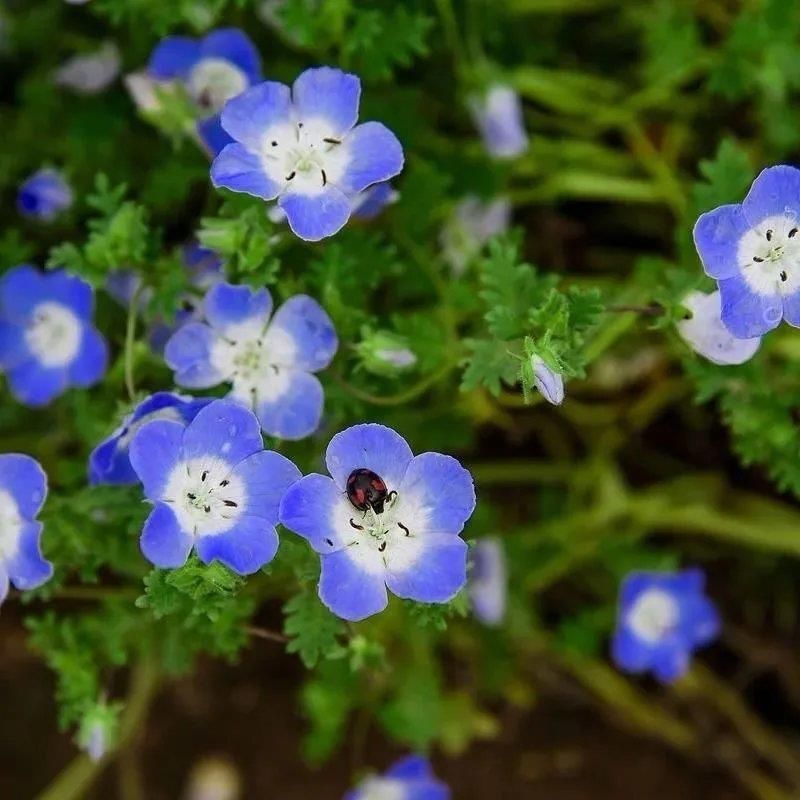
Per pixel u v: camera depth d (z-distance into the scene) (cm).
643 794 40
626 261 40
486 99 37
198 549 30
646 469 41
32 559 31
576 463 40
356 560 30
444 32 37
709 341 31
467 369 32
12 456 31
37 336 35
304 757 40
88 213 37
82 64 37
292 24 34
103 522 33
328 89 31
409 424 35
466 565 30
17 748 40
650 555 38
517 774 40
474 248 37
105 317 35
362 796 37
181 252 34
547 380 30
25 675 40
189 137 35
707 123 39
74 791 38
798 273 30
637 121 39
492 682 39
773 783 40
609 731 40
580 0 38
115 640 33
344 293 33
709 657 40
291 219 30
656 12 38
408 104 36
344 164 31
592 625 39
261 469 30
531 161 39
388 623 36
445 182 35
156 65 34
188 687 41
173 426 30
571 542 39
